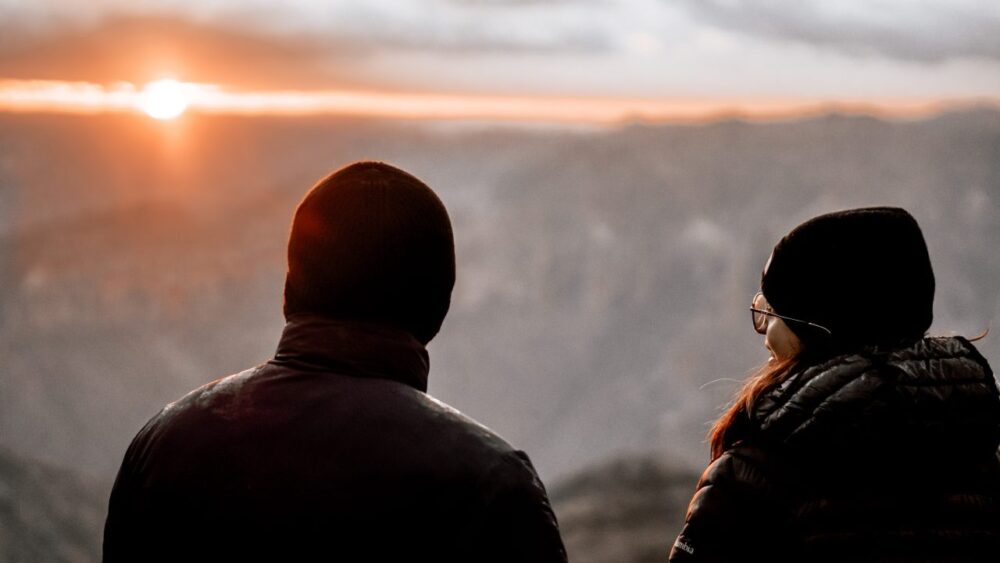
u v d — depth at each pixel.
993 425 1.75
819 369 1.75
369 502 1.44
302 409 1.51
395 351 1.56
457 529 1.43
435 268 1.59
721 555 1.79
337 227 1.55
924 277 1.84
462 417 1.51
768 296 1.92
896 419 1.68
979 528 1.76
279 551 1.45
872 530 1.72
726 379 1.95
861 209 1.86
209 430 1.53
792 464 1.76
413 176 1.63
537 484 1.48
